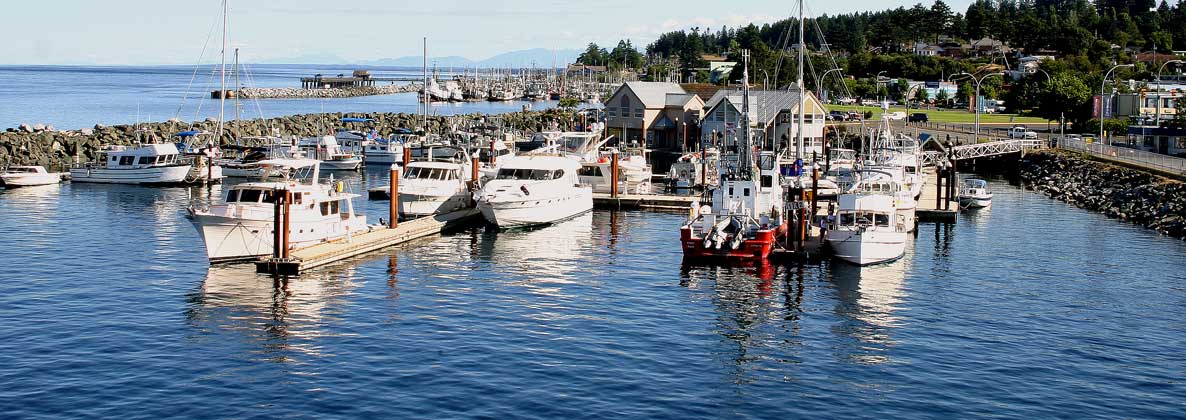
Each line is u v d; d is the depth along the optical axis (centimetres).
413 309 4831
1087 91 15238
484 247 6581
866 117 16200
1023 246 6688
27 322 4500
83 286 5225
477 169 8300
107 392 3625
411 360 4019
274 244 5603
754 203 6400
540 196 7456
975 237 7056
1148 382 3875
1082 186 9556
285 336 4347
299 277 5497
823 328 4603
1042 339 4425
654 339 4388
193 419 3388
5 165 10900
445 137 13488
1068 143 12000
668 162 13212
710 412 3528
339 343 4247
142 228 7131
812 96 12762
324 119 16075
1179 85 18062
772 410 3556
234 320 4600
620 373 3909
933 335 4484
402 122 16388
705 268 5916
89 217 7650
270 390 3666
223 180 10369
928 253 6412
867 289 5369
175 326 4484
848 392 3741
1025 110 18550
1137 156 10262
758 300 5116
